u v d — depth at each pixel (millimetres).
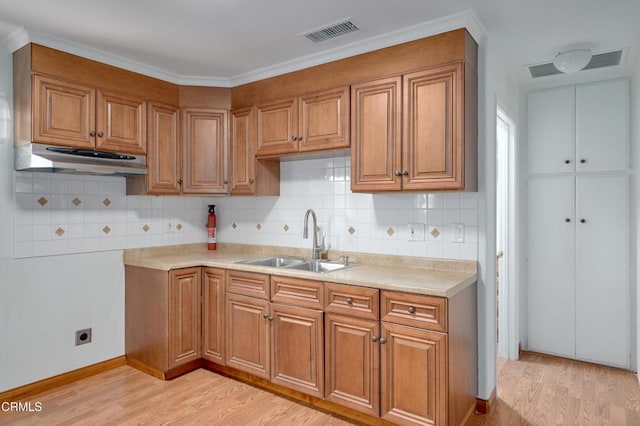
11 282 2631
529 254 3533
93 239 3041
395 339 2168
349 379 2334
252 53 2836
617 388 2840
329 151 2824
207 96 3344
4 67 2605
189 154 3305
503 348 3420
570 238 3371
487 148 2508
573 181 3357
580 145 3330
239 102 3312
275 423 2355
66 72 2641
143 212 3365
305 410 2510
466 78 2309
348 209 3053
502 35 2559
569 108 3369
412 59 2449
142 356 3076
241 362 2855
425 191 2479
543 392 2781
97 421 2371
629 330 3164
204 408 2529
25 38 2488
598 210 3268
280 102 3029
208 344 3059
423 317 2084
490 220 2576
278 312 2648
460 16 2260
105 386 2834
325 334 2430
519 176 3543
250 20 2344
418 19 2328
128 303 3199
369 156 2584
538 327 3510
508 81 3086
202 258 3271
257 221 3588
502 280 3410
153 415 2443
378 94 2557
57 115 2584
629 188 3160
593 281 3287
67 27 2428
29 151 2488
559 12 2258
